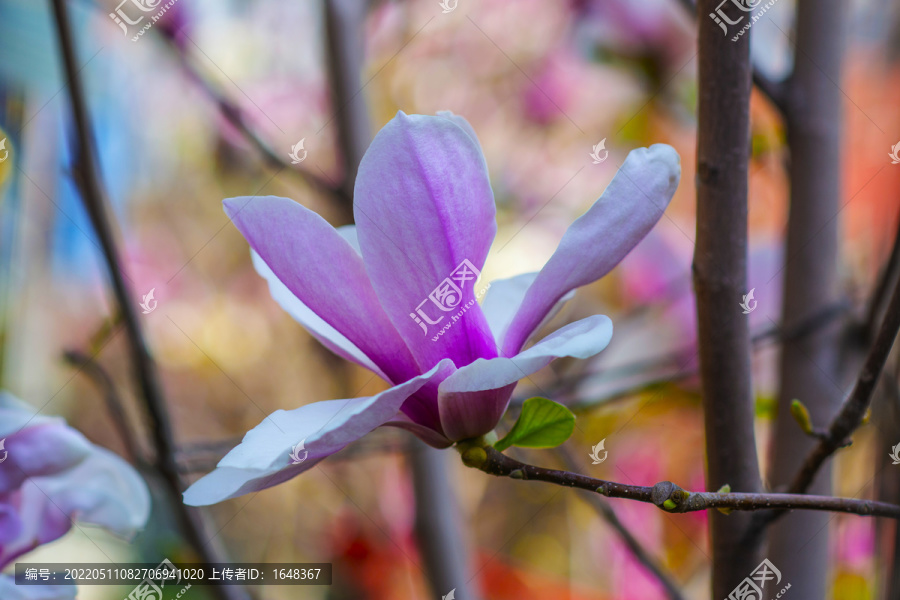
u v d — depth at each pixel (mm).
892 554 585
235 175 1206
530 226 1061
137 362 625
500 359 515
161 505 708
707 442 568
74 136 612
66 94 612
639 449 913
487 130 1231
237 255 1534
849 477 706
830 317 637
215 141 1168
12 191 909
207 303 1512
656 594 871
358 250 575
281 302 567
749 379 564
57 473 608
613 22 972
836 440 544
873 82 918
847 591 676
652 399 717
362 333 544
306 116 1214
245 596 653
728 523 568
